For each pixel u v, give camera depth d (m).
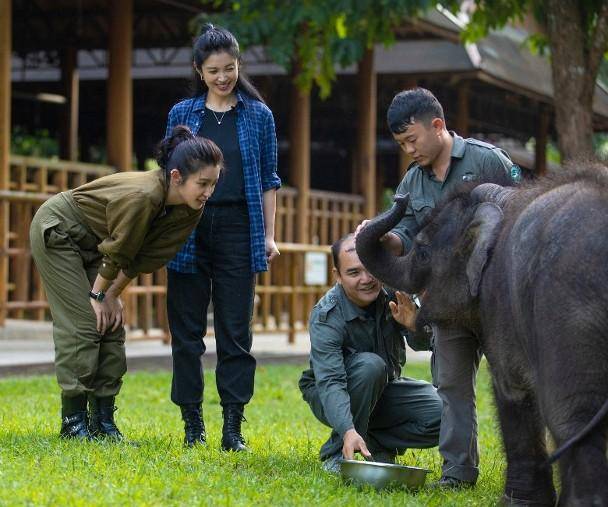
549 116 35.06
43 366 15.54
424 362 19.25
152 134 36.22
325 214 25.53
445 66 26.75
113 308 8.99
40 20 27.52
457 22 24.67
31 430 9.62
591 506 5.70
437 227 7.38
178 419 11.28
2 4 18.27
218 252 9.19
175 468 7.69
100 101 33.41
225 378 9.20
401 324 8.37
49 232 8.88
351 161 37.28
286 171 37.12
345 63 18.66
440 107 8.09
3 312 18.41
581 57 15.84
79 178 19.98
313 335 8.36
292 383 15.60
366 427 8.36
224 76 9.08
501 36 29.12
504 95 32.12
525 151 40.97
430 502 7.13
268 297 20.45
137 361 16.66
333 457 8.48
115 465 7.61
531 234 6.19
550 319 5.86
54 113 33.97
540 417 6.88
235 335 9.19
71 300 8.85
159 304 19.39
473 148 8.19
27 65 31.03
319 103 32.06
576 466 5.78
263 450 9.08
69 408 9.02
